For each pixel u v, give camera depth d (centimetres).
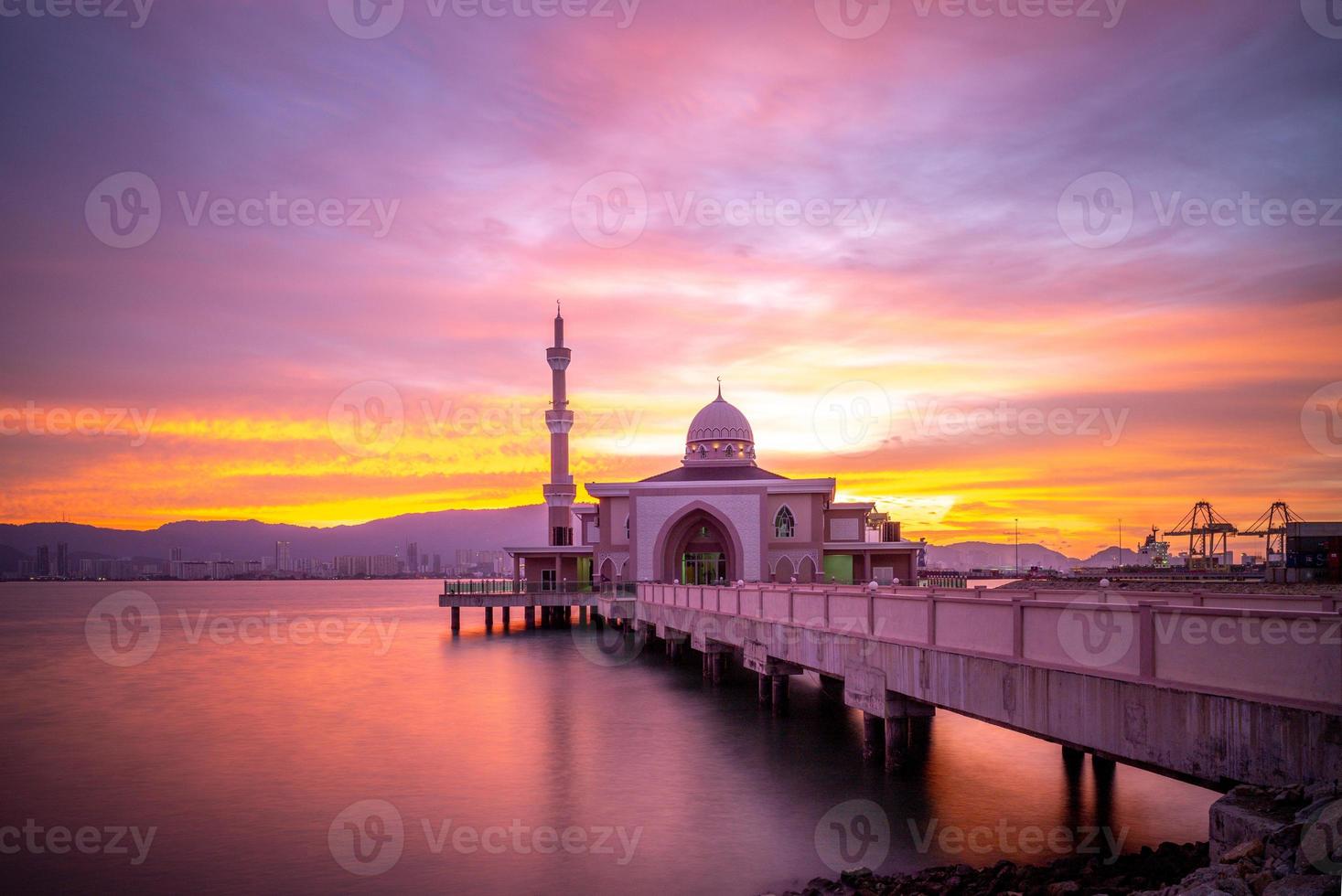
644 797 2217
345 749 2838
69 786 2423
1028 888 1441
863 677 2344
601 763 2577
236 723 3338
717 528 7112
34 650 6738
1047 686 1527
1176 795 2138
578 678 4394
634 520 7044
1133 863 1532
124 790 2378
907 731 2283
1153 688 1296
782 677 3192
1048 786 2209
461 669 4862
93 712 3659
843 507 7719
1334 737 1026
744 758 2598
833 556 7350
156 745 2955
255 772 2553
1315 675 1068
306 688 4319
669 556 7075
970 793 2164
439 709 3562
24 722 3419
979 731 2870
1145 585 5766
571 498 8931
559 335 9044
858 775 2350
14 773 2573
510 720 3288
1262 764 1118
